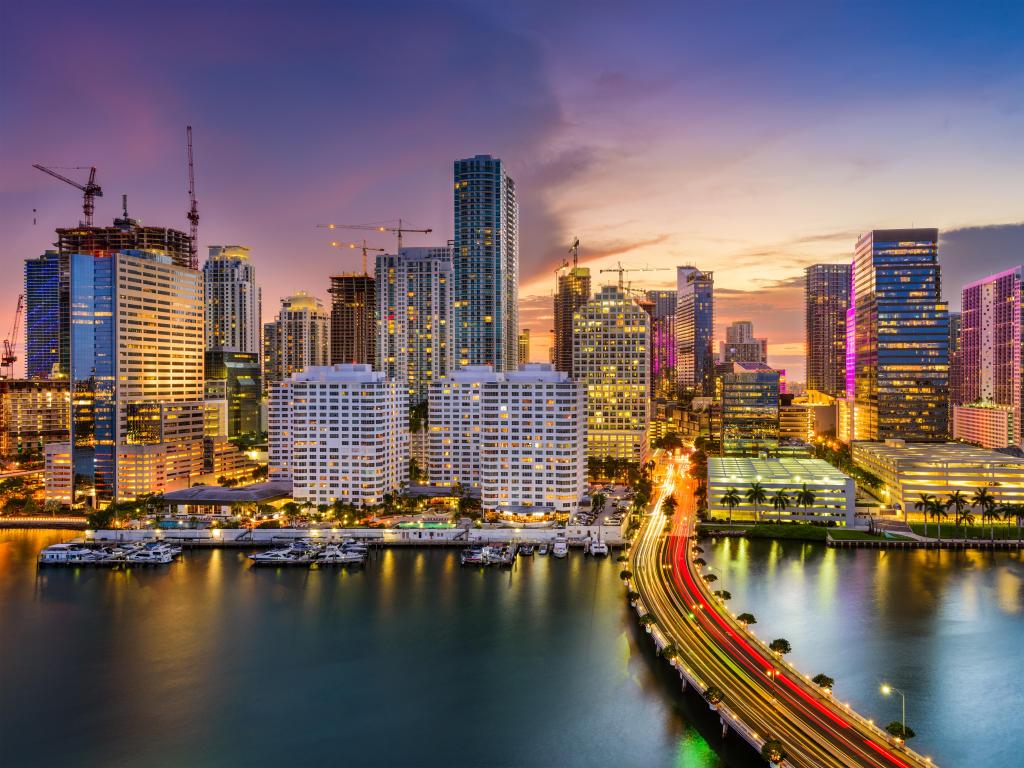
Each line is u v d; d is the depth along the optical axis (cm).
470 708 17125
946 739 15175
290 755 15388
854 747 14088
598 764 14838
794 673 17500
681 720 16475
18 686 18550
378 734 16150
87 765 15138
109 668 19512
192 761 15200
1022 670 18200
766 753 13425
